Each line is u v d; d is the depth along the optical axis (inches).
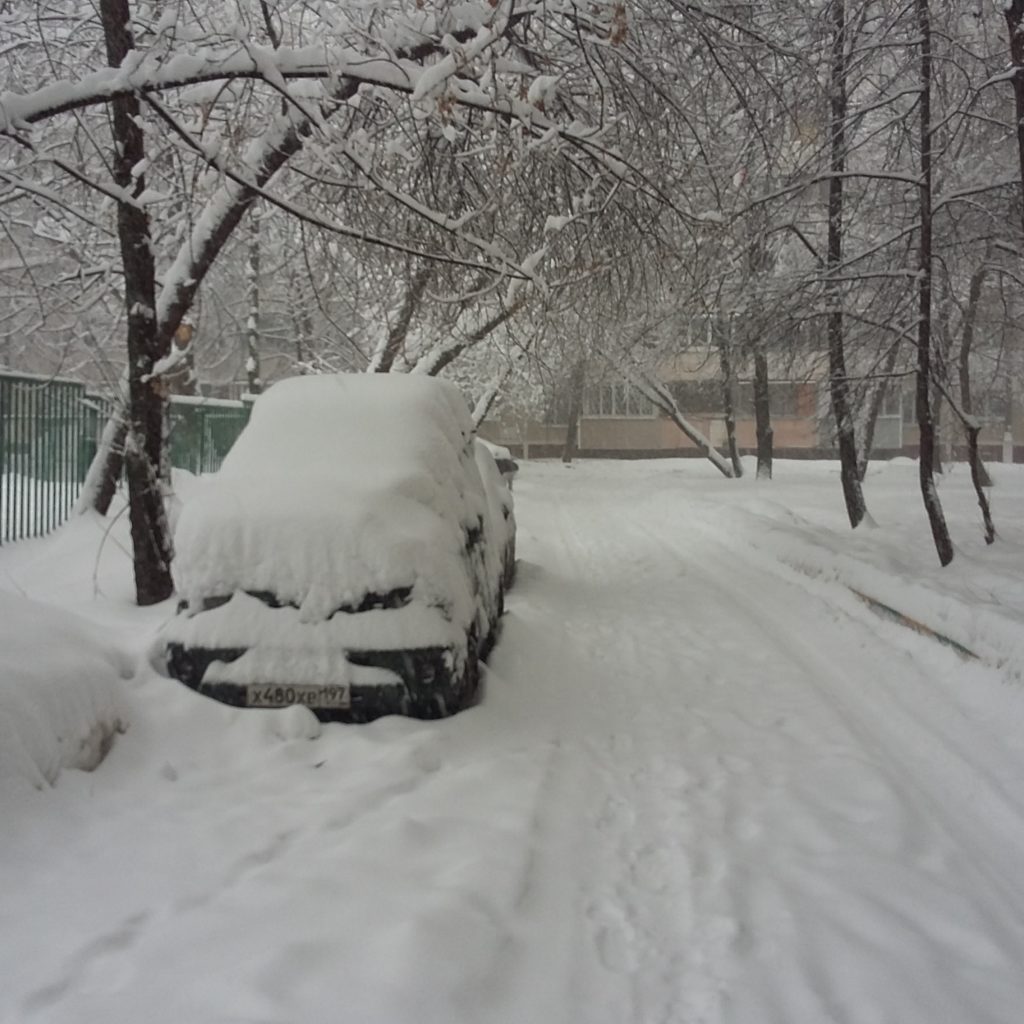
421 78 241.4
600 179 352.2
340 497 217.3
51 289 416.2
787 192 425.1
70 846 152.3
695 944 132.0
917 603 277.4
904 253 449.7
